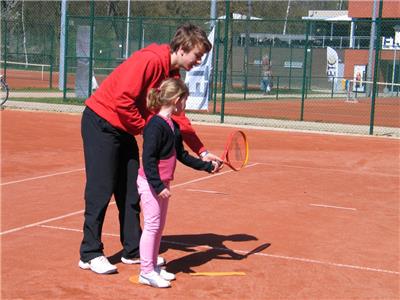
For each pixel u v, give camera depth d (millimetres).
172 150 5945
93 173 6301
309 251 7402
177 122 6289
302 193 10906
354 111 30812
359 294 6012
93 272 6344
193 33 6152
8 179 11109
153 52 6145
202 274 6395
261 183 11672
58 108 24422
